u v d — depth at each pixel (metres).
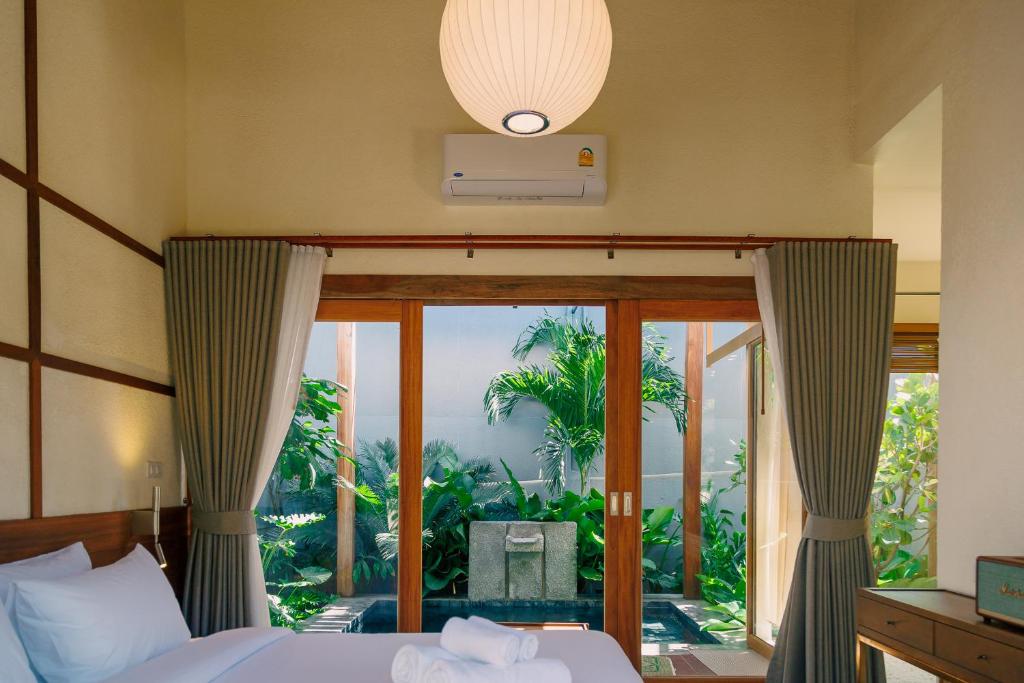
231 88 4.39
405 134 4.38
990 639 2.38
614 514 4.29
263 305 4.14
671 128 4.36
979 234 3.05
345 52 4.41
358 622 4.30
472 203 4.30
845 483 4.01
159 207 4.04
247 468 4.07
